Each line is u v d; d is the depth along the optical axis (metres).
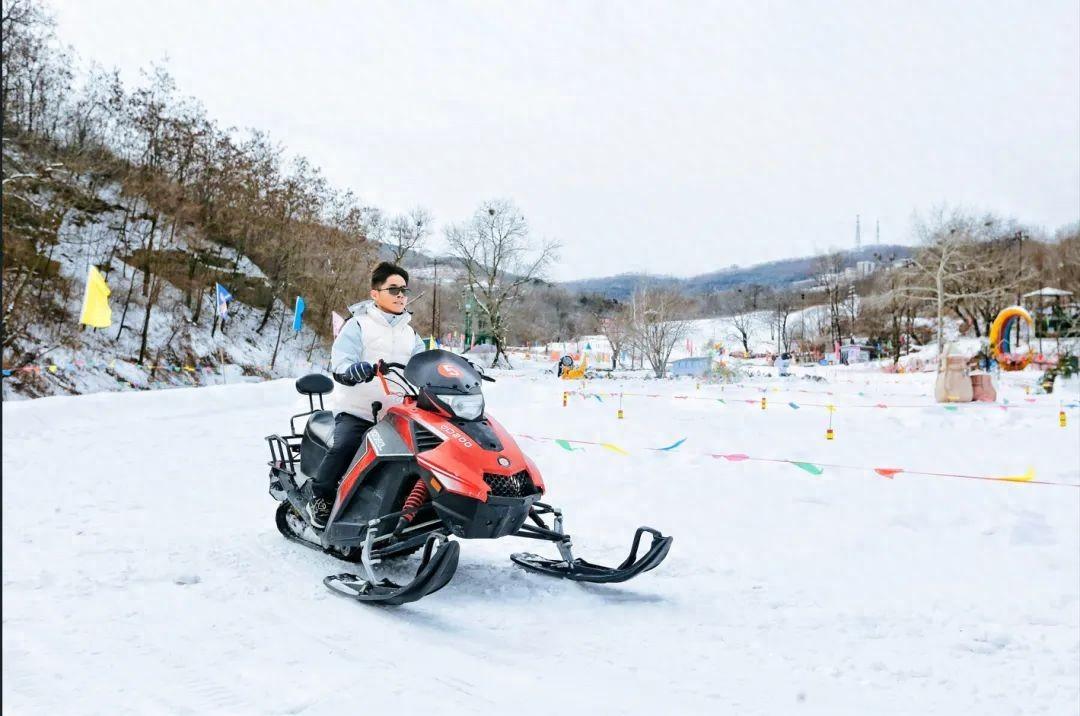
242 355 34.41
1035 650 3.46
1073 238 69.38
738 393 26.50
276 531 5.43
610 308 95.69
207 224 37.06
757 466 8.59
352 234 44.97
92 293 11.02
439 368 4.22
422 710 2.66
